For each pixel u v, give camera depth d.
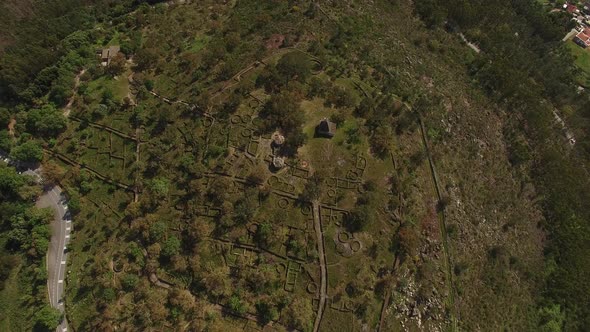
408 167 68.00
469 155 76.56
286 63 73.56
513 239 73.31
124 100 72.75
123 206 64.31
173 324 55.12
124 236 61.44
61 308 58.00
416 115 74.75
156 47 81.75
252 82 73.56
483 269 66.88
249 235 60.34
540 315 68.50
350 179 65.00
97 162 68.75
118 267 58.91
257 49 79.19
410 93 78.06
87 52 82.69
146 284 57.12
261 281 55.94
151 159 67.62
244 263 58.31
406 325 57.81
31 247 61.22
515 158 83.19
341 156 66.62
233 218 60.84
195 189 62.53
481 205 72.62
